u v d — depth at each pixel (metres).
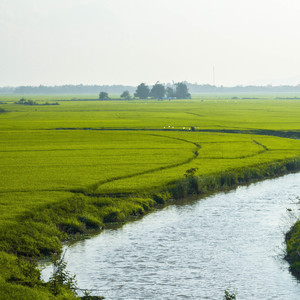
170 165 60.22
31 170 56.00
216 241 33.84
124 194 44.97
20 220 34.78
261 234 35.22
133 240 34.50
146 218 40.41
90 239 35.09
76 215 38.75
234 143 84.12
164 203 45.38
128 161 63.34
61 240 34.47
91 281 27.38
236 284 26.91
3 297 22.38
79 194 43.41
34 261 30.22
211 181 52.16
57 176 51.91
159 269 29.00
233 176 55.00
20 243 31.41
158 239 34.56
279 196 48.03
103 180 49.75
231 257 30.80
